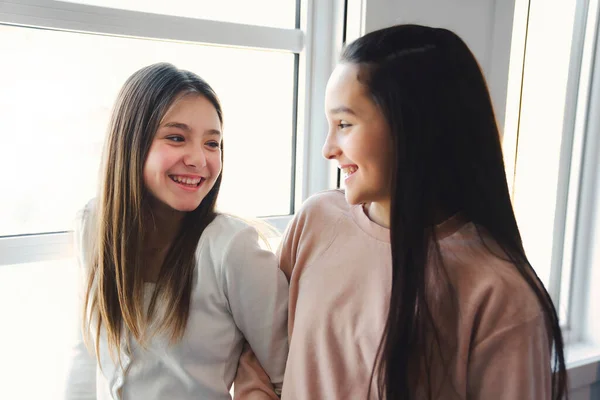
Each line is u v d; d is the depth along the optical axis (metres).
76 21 0.88
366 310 0.68
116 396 0.78
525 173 1.34
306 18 1.06
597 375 1.26
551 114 1.35
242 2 1.04
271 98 1.10
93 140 0.96
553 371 0.64
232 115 1.06
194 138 0.73
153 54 0.97
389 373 0.60
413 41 0.60
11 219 0.93
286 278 0.82
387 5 0.97
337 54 1.06
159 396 0.76
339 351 0.69
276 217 1.12
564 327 1.38
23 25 0.85
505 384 0.58
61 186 0.95
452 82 0.60
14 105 0.90
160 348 0.75
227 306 0.77
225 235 0.76
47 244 0.93
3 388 0.96
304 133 1.10
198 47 1.00
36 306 0.96
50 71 0.91
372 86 0.58
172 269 0.76
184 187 0.73
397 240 0.60
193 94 0.73
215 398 0.77
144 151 0.73
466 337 0.60
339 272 0.72
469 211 0.63
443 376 0.62
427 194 0.59
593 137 1.31
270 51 1.07
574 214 1.35
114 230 0.76
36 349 0.98
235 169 1.08
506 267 0.60
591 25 1.27
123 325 0.78
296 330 0.74
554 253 1.38
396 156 0.58
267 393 0.77
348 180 0.63
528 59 1.28
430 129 0.58
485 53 1.08
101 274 0.78
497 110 1.12
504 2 1.09
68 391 0.86
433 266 0.61
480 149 0.61
